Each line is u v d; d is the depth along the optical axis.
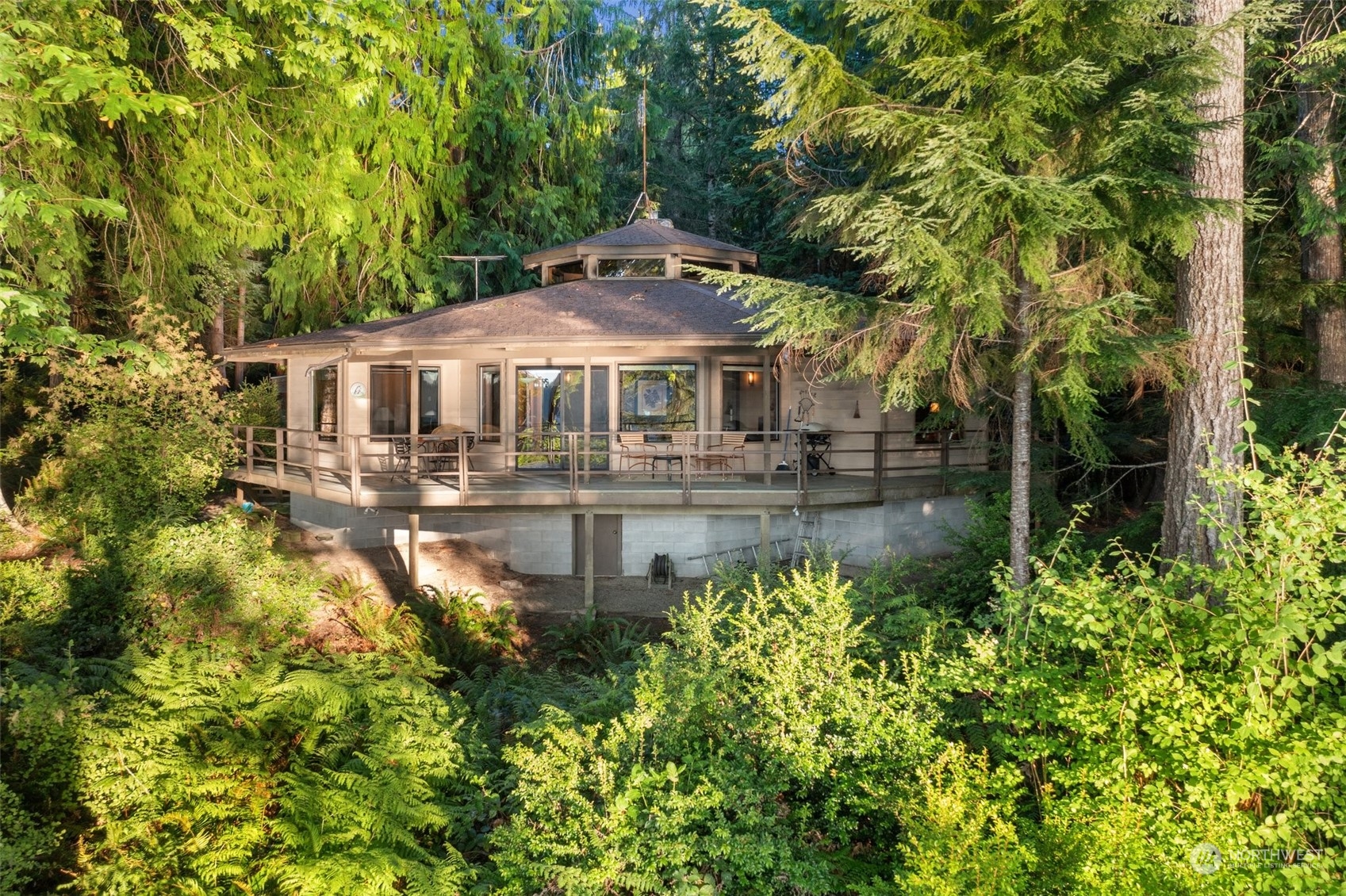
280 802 7.00
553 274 21.66
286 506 19.30
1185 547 8.54
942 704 7.25
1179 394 8.73
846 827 6.15
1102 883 4.50
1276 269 12.69
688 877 5.62
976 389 9.59
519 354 16.16
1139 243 9.23
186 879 6.21
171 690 7.88
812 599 7.50
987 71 7.42
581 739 6.53
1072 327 7.58
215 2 13.97
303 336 18.50
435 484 15.18
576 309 17.17
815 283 21.91
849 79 8.20
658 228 20.72
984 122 7.67
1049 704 5.97
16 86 9.60
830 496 14.63
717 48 32.16
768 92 28.02
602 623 14.20
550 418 17.62
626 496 14.38
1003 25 7.91
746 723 6.64
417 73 21.06
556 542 17.08
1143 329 9.43
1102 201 7.77
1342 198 11.21
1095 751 5.62
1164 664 5.65
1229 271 8.45
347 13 11.91
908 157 7.95
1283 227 12.83
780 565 15.45
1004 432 13.79
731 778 6.20
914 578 14.97
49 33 9.62
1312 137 11.39
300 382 18.95
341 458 17.45
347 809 6.68
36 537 14.69
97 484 14.51
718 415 17.16
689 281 20.36
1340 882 4.52
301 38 13.64
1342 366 11.68
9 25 8.53
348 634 13.09
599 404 17.44
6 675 8.17
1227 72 7.55
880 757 6.29
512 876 6.01
